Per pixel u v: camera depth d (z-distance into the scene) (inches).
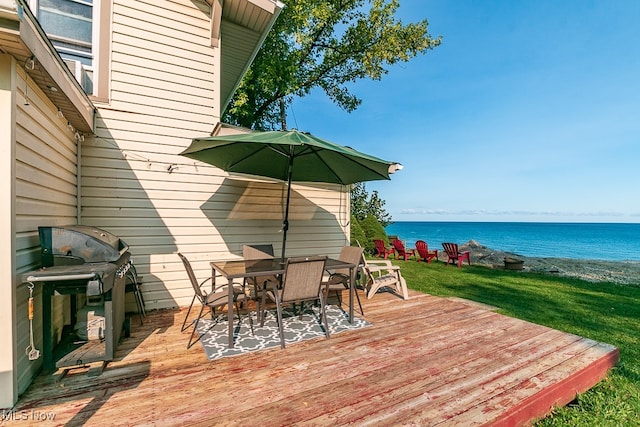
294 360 104.7
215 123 179.3
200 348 114.5
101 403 78.8
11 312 75.7
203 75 176.7
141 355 108.3
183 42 171.6
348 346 116.9
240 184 192.4
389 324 143.6
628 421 87.3
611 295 260.4
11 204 75.1
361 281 225.9
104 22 153.3
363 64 498.0
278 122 569.0
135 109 159.9
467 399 81.7
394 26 470.9
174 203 170.2
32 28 71.3
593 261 599.2
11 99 74.3
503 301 225.8
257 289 153.2
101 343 101.3
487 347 117.1
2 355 75.2
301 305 159.6
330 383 89.4
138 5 160.6
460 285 290.7
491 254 692.1
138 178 161.0
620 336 156.7
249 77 418.9
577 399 98.1
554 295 254.8
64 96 99.8
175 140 169.6
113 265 93.6
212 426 69.7
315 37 472.7
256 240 199.6
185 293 172.2
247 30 203.9
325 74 522.6
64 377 91.9
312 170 171.5
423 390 85.8
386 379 91.8
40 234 89.8
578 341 124.5
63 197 123.0
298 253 221.6
